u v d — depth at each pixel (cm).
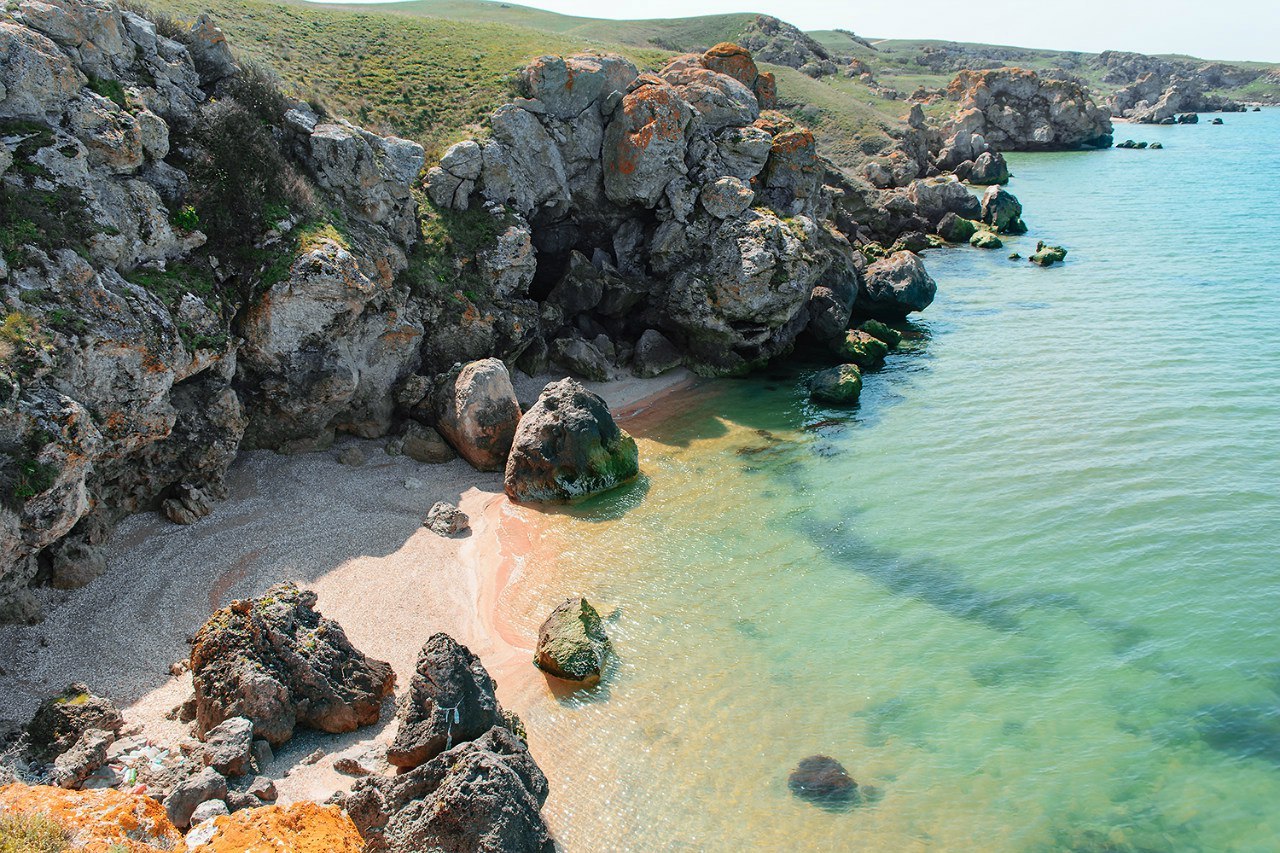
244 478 3466
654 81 5291
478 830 1878
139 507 3106
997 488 3675
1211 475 3675
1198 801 2162
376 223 4116
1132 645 2720
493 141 4753
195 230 3278
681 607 2942
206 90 3850
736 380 5053
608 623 2845
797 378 5066
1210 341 5300
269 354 3431
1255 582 2975
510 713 2353
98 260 2836
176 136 3472
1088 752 2323
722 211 5053
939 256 8262
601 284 5038
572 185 5194
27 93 2820
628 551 3269
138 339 2761
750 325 5044
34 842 1351
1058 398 4578
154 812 1539
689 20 19775
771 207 5475
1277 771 2242
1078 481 3691
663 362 5041
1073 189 11750
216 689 2194
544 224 5200
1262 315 5734
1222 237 8238
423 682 2194
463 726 2150
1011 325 5894
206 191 3416
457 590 2970
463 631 2775
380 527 3278
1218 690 2519
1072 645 2733
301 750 2223
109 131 3011
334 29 6297
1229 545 3183
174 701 2302
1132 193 11162
